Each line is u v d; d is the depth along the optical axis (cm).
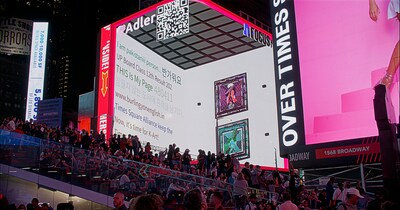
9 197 1994
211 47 4075
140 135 3728
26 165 2003
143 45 4012
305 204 1599
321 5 2672
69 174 1938
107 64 3656
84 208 1922
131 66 3819
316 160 2480
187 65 4356
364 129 2344
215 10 3631
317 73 2595
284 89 2723
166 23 3625
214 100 4122
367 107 2359
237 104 3969
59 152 1984
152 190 1831
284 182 2380
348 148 2375
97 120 3569
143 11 3775
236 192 1725
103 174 1930
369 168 2419
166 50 4134
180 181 1825
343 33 2544
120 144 2417
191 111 4222
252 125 3844
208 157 2503
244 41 3962
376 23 2423
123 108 3634
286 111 2683
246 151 3809
